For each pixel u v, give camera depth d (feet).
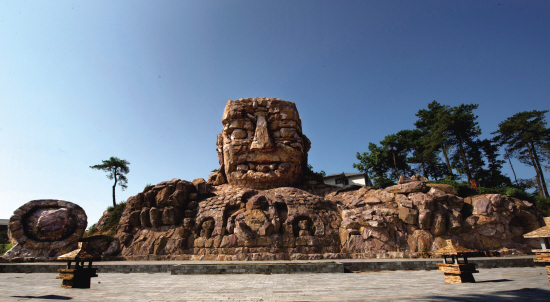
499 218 70.64
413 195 74.69
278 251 69.36
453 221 70.28
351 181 182.19
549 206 82.07
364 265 54.13
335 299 26.91
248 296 29.91
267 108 98.27
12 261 74.08
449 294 28.55
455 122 124.26
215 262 62.95
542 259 32.91
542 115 119.14
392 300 25.82
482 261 54.49
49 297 30.19
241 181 94.73
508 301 24.57
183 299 28.71
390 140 154.81
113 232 93.04
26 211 82.17
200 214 80.07
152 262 66.44
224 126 100.12
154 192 85.66
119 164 157.79
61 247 78.74
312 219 74.64
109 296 30.76
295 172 96.07
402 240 70.79
